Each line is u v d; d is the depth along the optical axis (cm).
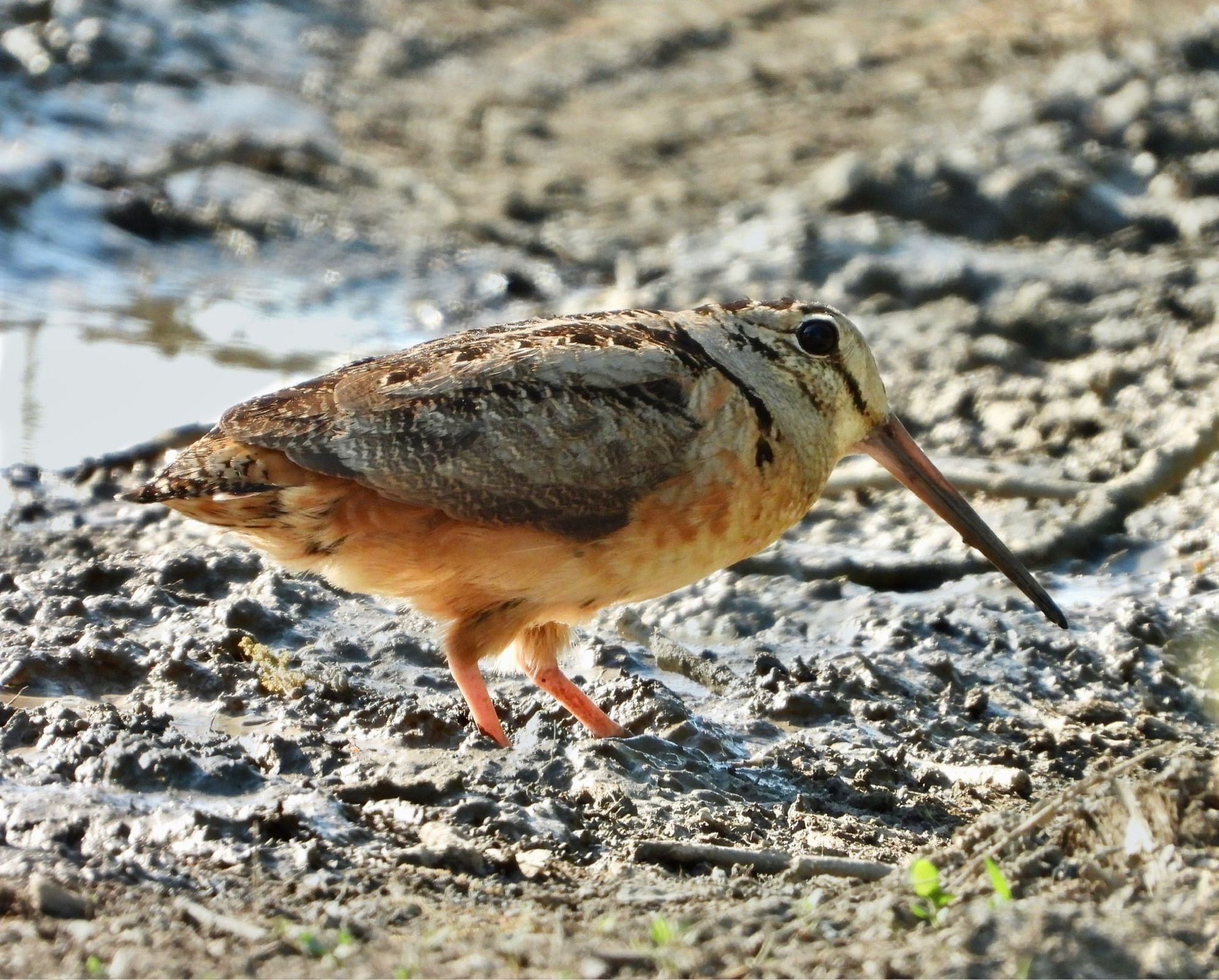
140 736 923
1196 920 670
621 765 963
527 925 726
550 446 962
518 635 1033
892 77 2689
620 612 1233
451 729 1016
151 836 833
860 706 1109
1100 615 1281
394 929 733
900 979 641
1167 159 2214
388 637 1150
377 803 893
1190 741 1067
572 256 2145
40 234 2031
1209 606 1283
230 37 2806
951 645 1230
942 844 907
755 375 1026
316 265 2081
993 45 2736
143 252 2064
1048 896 715
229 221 2152
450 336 1039
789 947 685
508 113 2652
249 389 1691
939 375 1742
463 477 955
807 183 2272
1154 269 1981
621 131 2580
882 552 1382
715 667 1152
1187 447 1486
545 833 868
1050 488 1455
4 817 848
